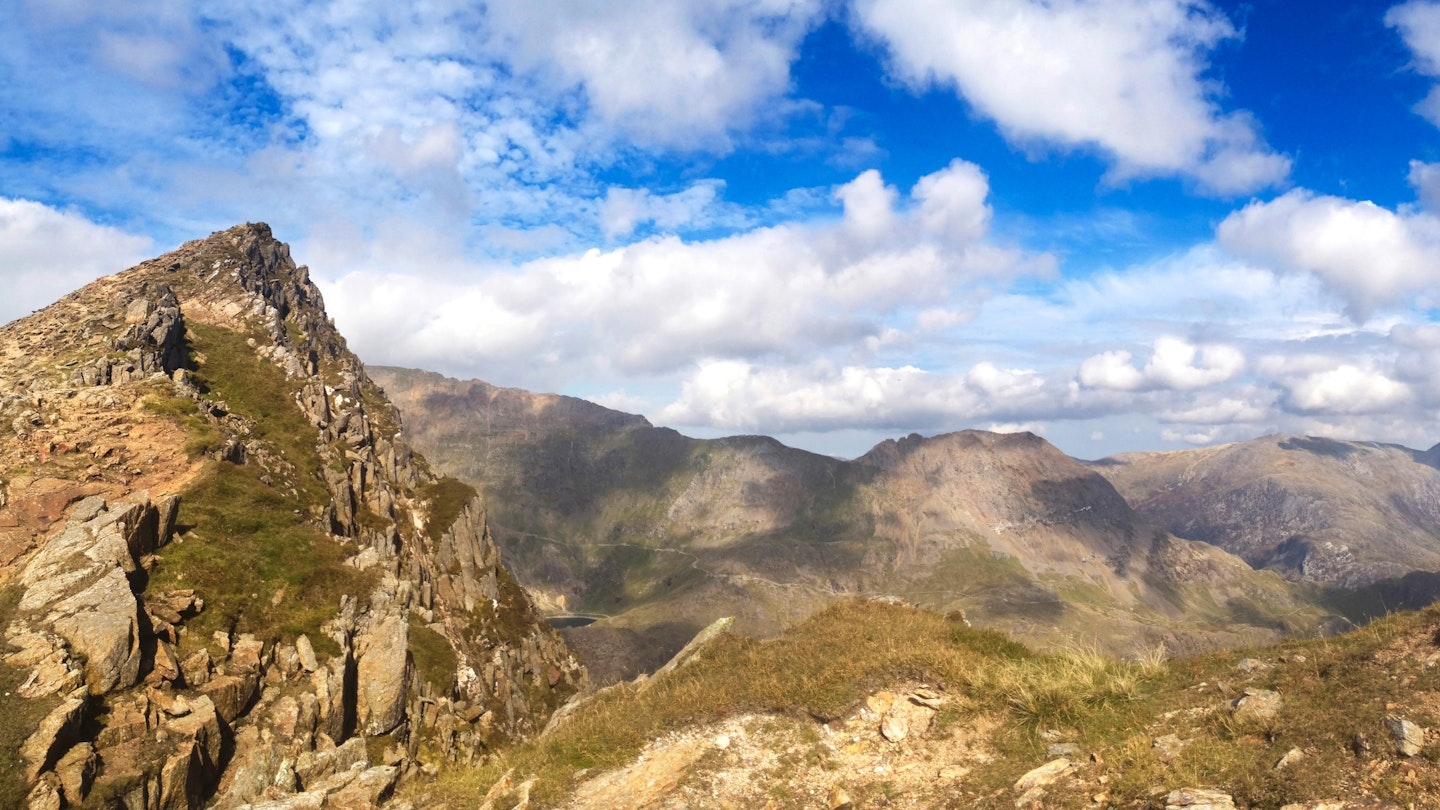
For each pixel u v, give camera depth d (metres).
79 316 67.69
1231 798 13.59
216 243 101.38
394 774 22.88
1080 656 21.41
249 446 54.34
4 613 30.14
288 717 33.59
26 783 23.34
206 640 34.66
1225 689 18.05
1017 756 17.91
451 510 73.56
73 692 26.86
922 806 17.06
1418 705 14.01
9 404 46.91
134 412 49.72
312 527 48.12
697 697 22.72
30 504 37.72
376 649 40.50
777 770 19.20
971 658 22.66
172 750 27.67
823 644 25.39
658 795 18.50
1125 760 15.81
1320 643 18.72
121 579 31.86
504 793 19.98
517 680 60.88
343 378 85.94
